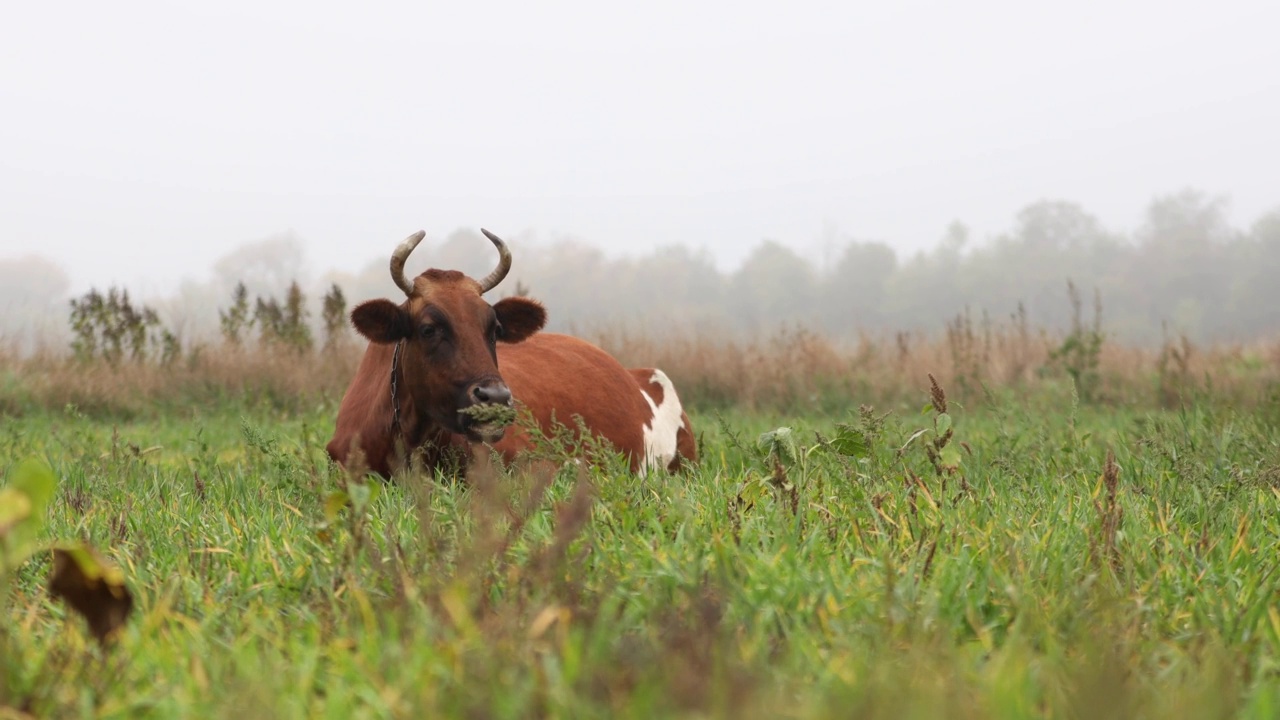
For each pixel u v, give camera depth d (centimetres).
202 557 875
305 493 1188
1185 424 1536
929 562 826
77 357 3278
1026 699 562
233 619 765
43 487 621
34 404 2909
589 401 1677
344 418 1600
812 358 3494
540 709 546
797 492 1031
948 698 545
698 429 2373
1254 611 752
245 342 3397
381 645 662
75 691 616
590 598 743
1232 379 3009
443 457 1480
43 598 827
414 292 1452
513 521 864
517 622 658
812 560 858
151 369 3212
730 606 721
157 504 1226
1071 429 1473
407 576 777
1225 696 564
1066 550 902
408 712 550
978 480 1291
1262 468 1336
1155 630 745
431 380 1407
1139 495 1188
